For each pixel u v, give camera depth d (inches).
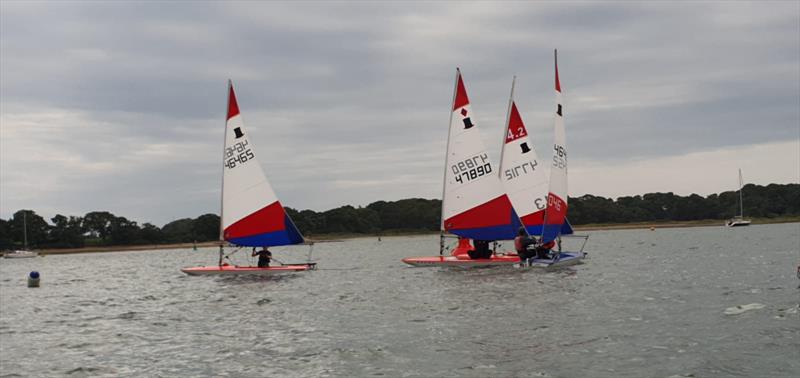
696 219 7534.5
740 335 745.6
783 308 919.0
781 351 664.4
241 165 1660.9
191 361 727.1
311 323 944.9
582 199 7431.1
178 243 6579.7
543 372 623.5
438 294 1198.9
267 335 863.7
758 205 7455.7
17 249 6195.9
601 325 836.6
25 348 844.0
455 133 1646.2
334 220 7106.3
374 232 7249.0
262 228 1676.9
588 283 1302.9
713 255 2156.7
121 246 6491.1
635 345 716.7
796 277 1338.6
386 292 1277.1
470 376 621.0
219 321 999.0
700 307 957.8
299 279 1609.3
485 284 1320.1
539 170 1745.8
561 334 786.8
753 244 2856.8
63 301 1422.2
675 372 606.9
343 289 1364.4
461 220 1648.6
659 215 7662.4
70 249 6323.8
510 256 1679.4
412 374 636.1
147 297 1402.6
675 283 1288.1
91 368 714.2
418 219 7401.6
